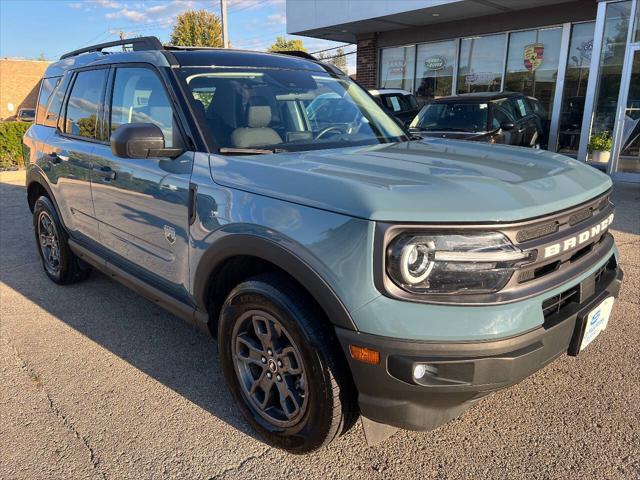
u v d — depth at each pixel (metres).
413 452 2.44
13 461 2.43
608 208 2.57
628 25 8.81
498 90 12.95
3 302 4.30
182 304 2.91
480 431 2.57
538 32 11.97
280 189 2.21
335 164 2.41
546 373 3.04
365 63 15.44
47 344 3.57
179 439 2.58
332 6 13.38
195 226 2.60
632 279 4.49
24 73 39.94
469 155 2.71
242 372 2.56
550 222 2.04
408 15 12.39
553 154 2.88
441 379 1.90
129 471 2.36
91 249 3.86
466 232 1.87
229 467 2.38
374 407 2.02
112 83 3.50
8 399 2.92
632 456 2.36
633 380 2.95
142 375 3.16
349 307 1.94
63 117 4.19
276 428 2.45
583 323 2.17
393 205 1.90
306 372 2.19
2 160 12.89
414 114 12.99
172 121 2.86
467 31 12.99
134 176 3.05
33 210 4.92
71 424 2.70
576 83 11.59
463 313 1.87
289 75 3.42
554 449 2.42
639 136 8.88
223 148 2.70
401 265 1.85
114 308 4.17
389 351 1.88
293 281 2.27
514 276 1.93
